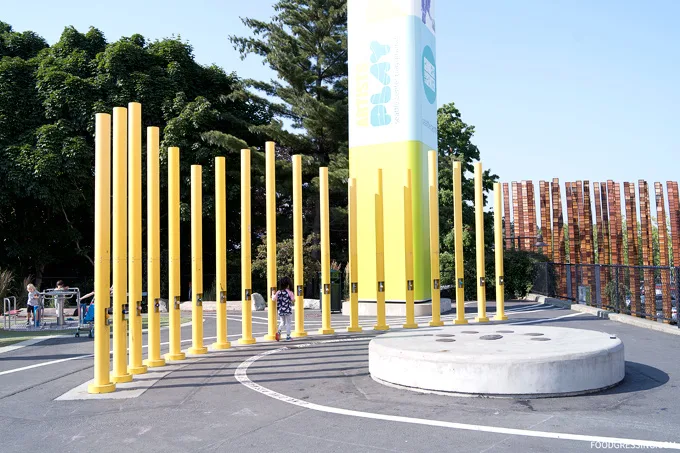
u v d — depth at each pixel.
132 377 10.70
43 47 32.94
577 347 9.06
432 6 25.06
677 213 35.78
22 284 28.91
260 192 35.25
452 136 36.34
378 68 23.34
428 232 23.48
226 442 6.70
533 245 34.69
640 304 22.50
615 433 6.64
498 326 12.61
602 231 35.47
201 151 30.14
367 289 23.16
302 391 9.21
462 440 6.50
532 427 6.95
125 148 10.66
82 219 32.91
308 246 31.59
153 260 12.33
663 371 10.12
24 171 27.72
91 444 6.80
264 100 33.47
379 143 23.23
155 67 31.59
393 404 8.23
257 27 33.59
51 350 14.62
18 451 6.61
